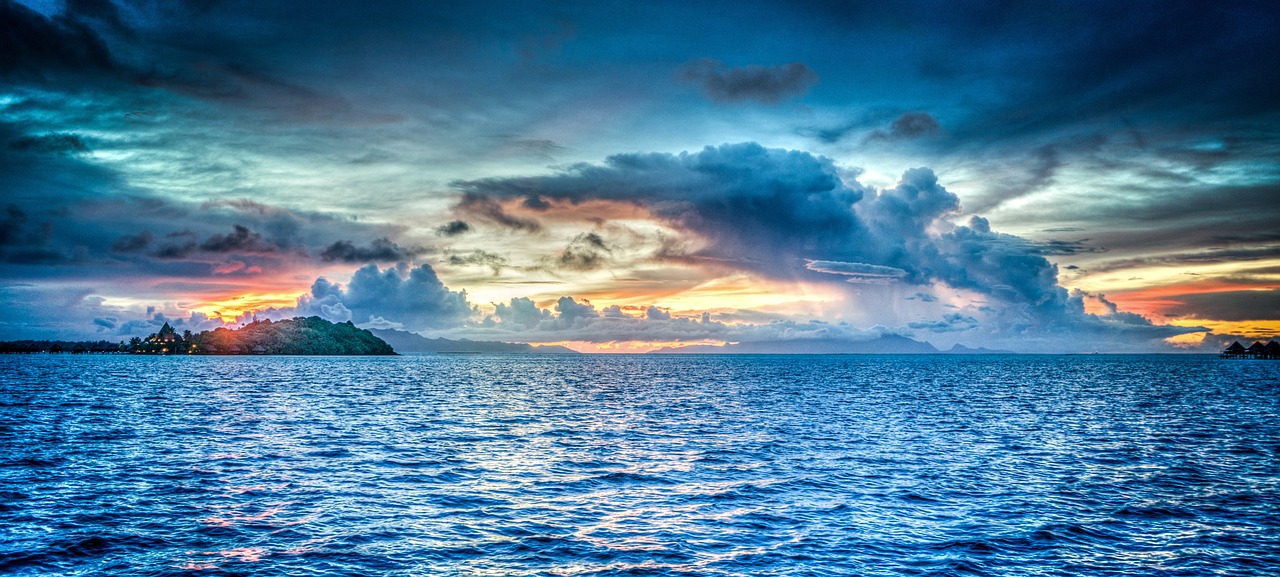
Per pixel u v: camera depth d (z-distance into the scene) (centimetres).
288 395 8350
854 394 9000
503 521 2320
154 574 1791
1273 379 14650
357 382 12244
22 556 1911
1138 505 2588
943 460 3556
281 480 2925
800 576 1808
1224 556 2020
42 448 3694
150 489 2719
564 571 1838
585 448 3950
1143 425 5275
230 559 1906
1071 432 4800
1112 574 1861
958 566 1903
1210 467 3409
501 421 5450
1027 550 2050
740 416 5922
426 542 2080
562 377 15275
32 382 10588
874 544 2088
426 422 5322
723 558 1952
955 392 9438
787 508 2511
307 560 1906
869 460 3544
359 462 3397
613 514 2420
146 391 8750
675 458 3600
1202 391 9850
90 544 2023
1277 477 3156
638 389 10312
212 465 3256
